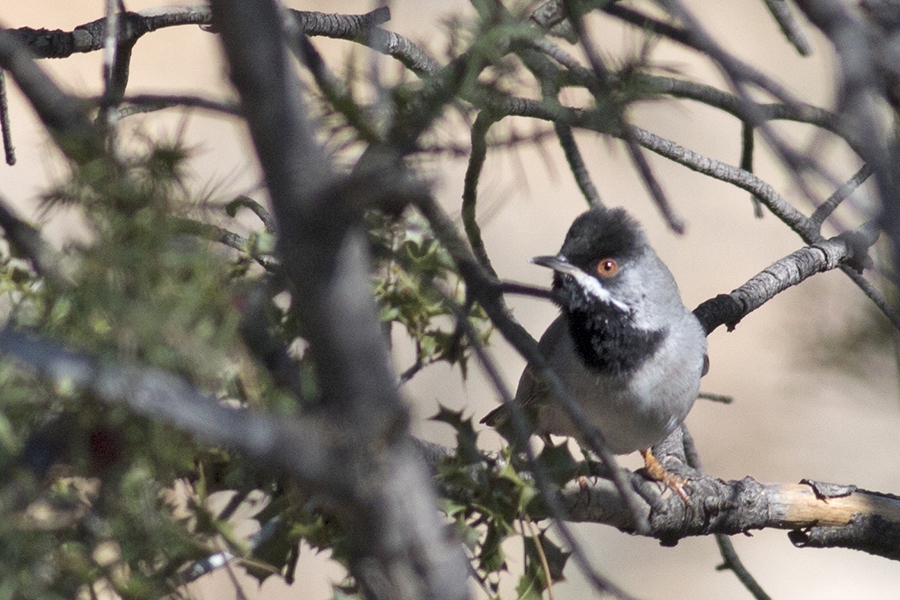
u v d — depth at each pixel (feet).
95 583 12.92
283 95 10.37
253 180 19.26
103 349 11.27
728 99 26.23
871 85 12.77
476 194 23.43
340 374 10.72
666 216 14.26
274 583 49.26
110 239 11.42
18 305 13.28
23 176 57.26
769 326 65.57
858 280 29.43
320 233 10.41
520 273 63.16
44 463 12.27
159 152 12.35
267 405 12.25
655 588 56.39
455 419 18.85
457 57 13.37
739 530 27.78
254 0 10.31
